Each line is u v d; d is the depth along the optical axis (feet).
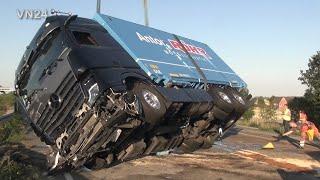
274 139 53.67
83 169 30.07
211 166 32.68
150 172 29.91
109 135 25.67
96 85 25.04
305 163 35.40
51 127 27.27
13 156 32.89
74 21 28.53
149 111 26.23
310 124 52.06
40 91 27.84
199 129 35.99
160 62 32.48
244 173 30.50
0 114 76.02
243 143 47.75
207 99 33.60
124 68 27.40
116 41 30.30
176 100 28.04
